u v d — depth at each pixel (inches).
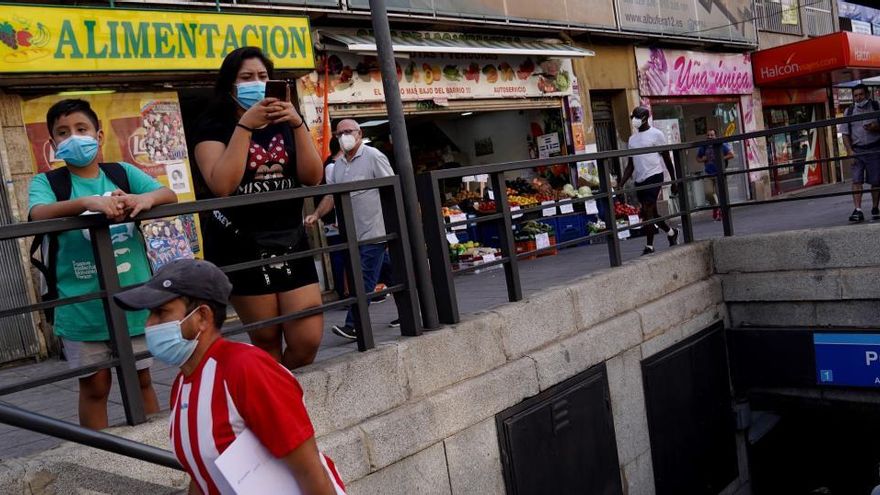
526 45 452.1
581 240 233.1
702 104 647.8
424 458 166.6
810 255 268.5
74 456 118.2
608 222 247.9
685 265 274.8
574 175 487.5
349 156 242.1
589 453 214.8
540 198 436.1
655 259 259.6
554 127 493.0
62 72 258.2
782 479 310.8
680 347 260.4
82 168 132.7
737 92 674.8
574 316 218.2
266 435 82.5
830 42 645.9
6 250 254.8
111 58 269.7
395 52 366.0
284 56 320.2
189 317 85.2
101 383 131.7
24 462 115.1
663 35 563.2
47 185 129.3
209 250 146.9
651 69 563.8
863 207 382.0
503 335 193.9
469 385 179.6
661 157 330.0
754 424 294.5
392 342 170.4
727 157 506.0
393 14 372.8
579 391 212.7
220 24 299.0
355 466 151.3
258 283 144.2
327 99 340.2
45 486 114.8
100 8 266.4
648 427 241.9
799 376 273.3
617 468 226.2
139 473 124.8
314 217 240.5
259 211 143.9
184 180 300.2
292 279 148.3
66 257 128.6
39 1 265.3
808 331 269.7
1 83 252.5
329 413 151.5
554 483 201.3
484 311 197.6
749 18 690.2
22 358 257.0
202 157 139.2
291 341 153.2
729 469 282.5
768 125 738.2
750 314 288.4
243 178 142.3
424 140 490.9
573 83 491.8
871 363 256.2
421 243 180.4
